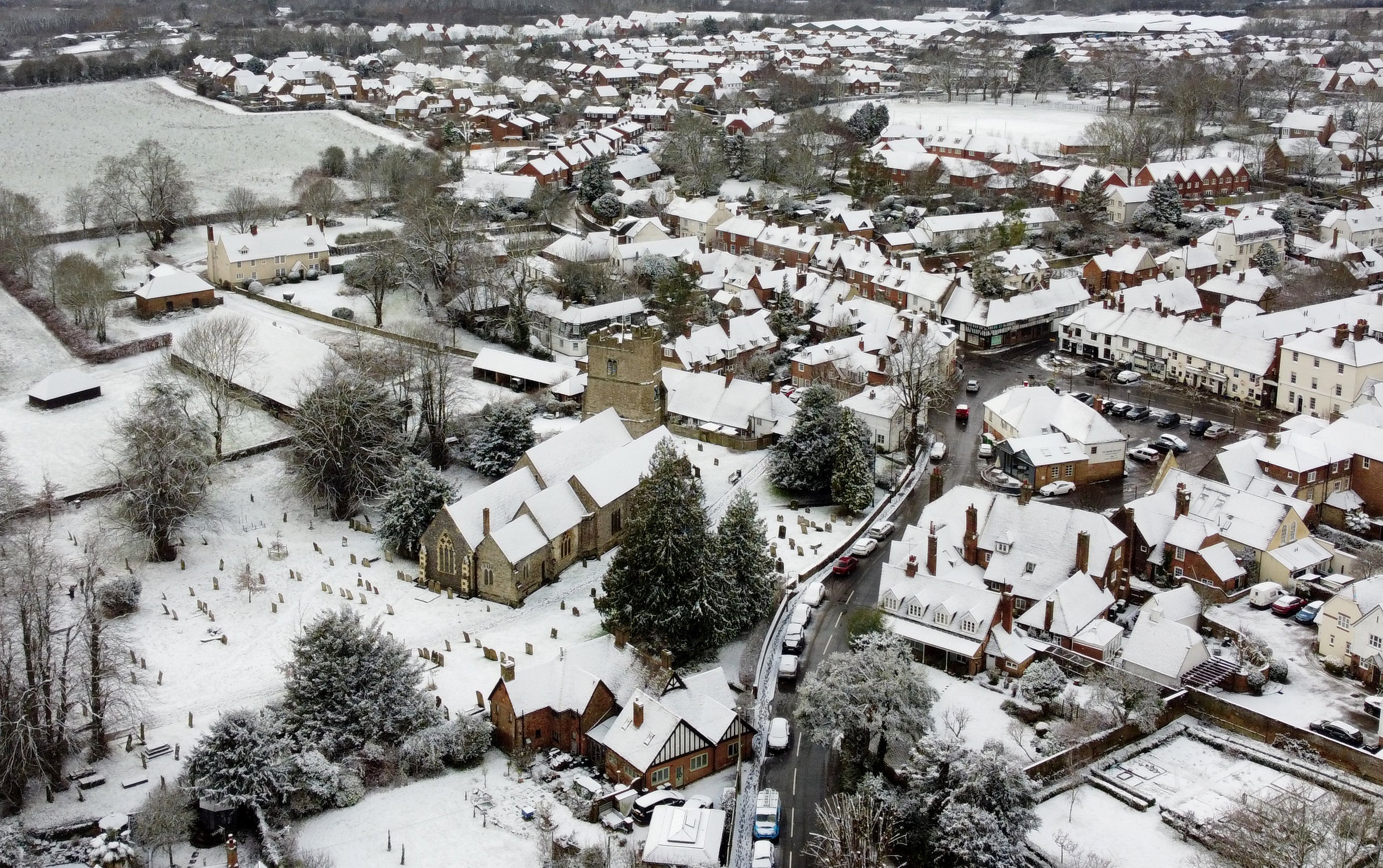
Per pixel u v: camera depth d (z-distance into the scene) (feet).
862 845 298.35
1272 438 492.95
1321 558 439.22
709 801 338.34
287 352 612.29
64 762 352.90
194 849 325.21
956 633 396.16
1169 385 648.38
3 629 347.56
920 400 561.43
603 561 478.59
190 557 477.77
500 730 363.15
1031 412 553.64
